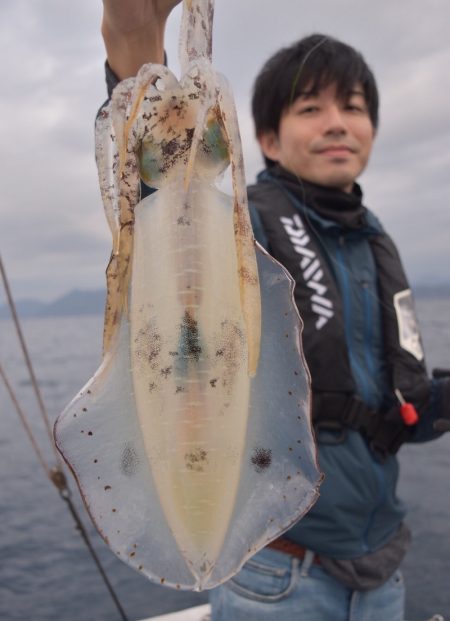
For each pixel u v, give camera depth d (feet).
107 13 1.58
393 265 2.86
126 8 1.54
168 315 1.31
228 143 1.32
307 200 2.72
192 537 1.30
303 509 1.25
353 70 2.73
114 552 1.25
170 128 1.36
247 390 1.34
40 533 10.03
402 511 2.57
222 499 1.31
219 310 1.31
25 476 14.19
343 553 2.31
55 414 25.21
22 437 19.89
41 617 7.20
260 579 2.33
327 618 2.33
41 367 56.18
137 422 1.33
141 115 1.35
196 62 1.34
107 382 1.32
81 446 1.28
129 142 1.32
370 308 2.70
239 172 1.28
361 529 2.37
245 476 1.33
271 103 2.88
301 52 2.79
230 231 1.34
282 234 2.66
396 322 2.71
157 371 1.31
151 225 1.33
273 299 1.34
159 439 1.31
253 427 1.34
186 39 1.38
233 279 1.32
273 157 2.99
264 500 1.31
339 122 2.68
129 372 1.34
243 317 1.30
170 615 3.58
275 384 1.32
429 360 31.73
